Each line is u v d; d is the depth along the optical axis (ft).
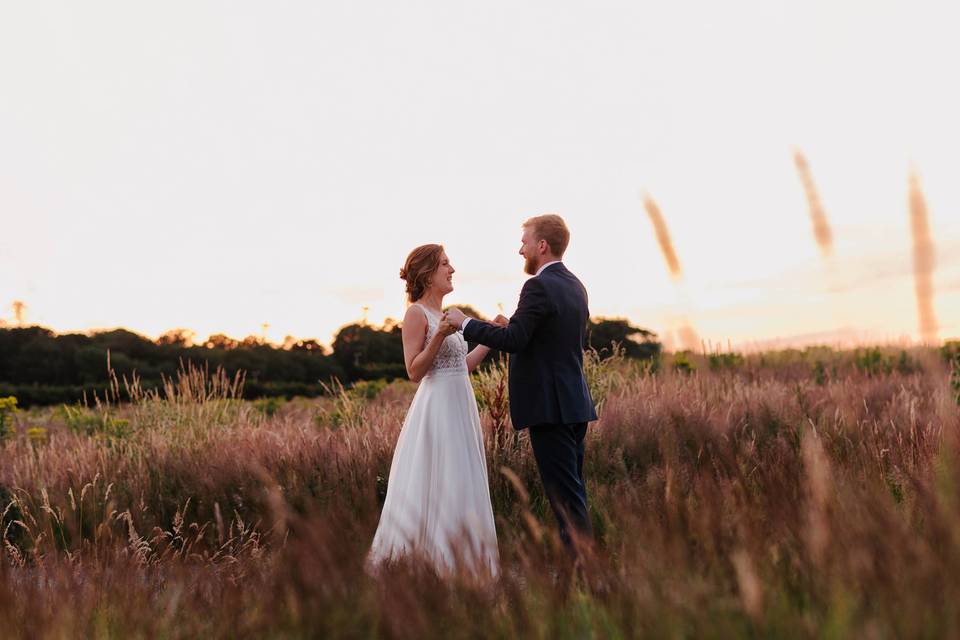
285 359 122.31
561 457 12.94
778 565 6.15
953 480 6.17
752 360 36.35
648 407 20.66
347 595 6.44
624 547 6.68
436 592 6.47
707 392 22.41
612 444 17.87
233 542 14.48
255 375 112.98
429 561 7.34
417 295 14.08
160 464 20.18
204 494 17.67
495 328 12.63
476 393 20.20
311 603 6.34
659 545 6.06
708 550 6.13
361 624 6.21
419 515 12.61
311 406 38.83
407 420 13.70
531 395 12.91
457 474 13.01
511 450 17.44
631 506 7.29
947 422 6.88
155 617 7.69
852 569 5.34
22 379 120.16
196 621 7.40
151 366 124.06
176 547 15.03
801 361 36.40
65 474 19.17
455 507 12.79
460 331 12.93
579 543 7.06
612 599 6.06
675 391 22.40
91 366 119.24
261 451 20.11
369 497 12.57
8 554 13.58
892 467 9.95
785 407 21.17
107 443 23.94
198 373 26.94
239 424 25.71
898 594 5.04
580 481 13.10
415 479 13.03
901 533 5.65
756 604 5.02
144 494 18.13
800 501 6.77
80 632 7.46
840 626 4.83
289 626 6.37
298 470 17.70
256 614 6.88
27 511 15.92
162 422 24.63
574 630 6.00
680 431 14.37
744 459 10.29
